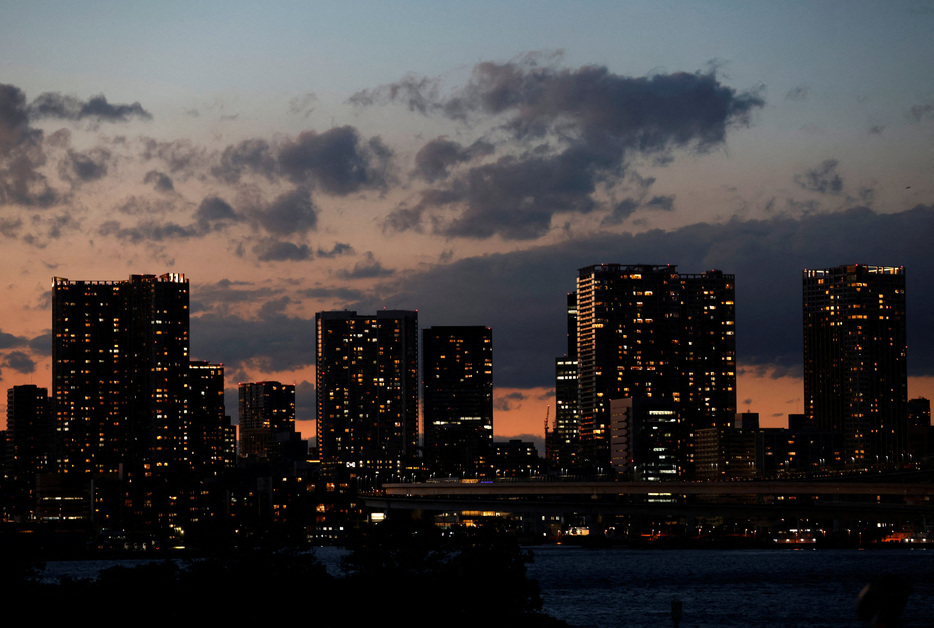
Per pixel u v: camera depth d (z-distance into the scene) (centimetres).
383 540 17988
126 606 16738
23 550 19550
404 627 16338
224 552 17950
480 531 18700
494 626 16900
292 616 16525
